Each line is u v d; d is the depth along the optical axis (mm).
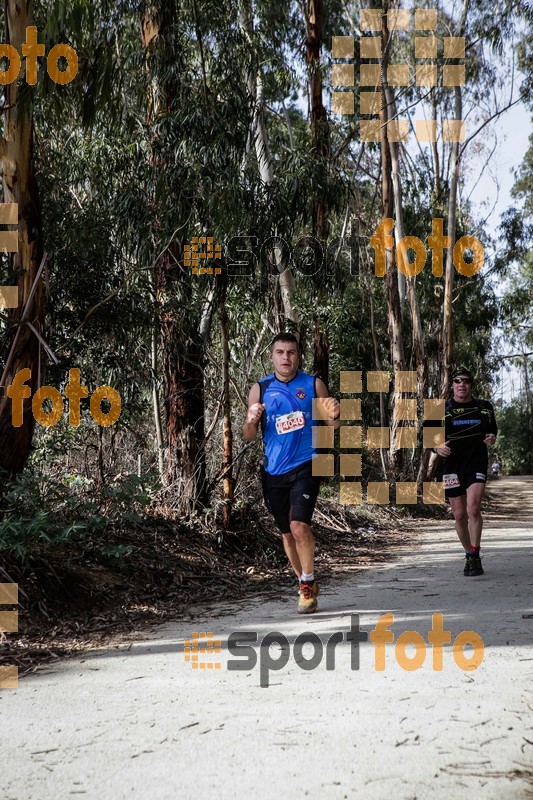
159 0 9008
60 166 8852
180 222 8625
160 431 10320
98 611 5801
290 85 14594
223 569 7926
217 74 9359
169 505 9117
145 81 9219
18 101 6691
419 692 3621
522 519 19578
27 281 6707
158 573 7102
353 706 3443
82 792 2646
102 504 7809
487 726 3133
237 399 10555
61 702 3691
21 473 6645
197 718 3355
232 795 2574
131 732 3211
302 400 5832
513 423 69000
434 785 2600
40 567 5895
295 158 9383
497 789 2559
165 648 4773
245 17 10250
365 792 2557
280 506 5906
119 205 8578
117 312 8250
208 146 8531
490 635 4730
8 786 2723
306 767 2775
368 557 10328
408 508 20062
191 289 8977
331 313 14070
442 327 24312
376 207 23484
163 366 9602
